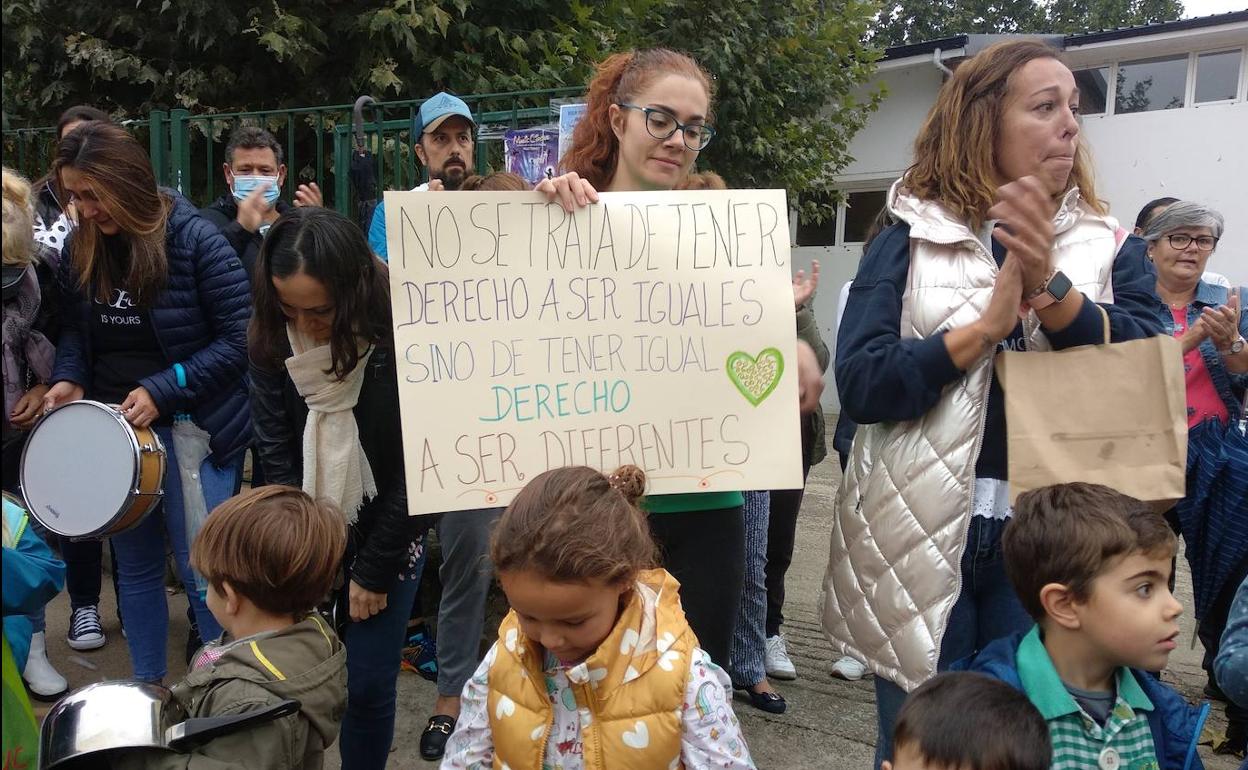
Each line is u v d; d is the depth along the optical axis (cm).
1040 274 171
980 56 191
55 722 150
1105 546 153
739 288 206
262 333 206
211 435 290
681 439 201
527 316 201
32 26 714
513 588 143
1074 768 156
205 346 291
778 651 353
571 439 199
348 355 196
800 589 456
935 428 182
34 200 291
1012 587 181
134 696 154
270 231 196
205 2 643
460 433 195
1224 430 321
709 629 207
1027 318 186
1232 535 310
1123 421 174
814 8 818
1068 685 163
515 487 196
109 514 257
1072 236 192
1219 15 894
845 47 830
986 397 181
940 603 179
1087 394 174
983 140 187
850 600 196
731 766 152
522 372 199
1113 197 1009
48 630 375
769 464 201
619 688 148
